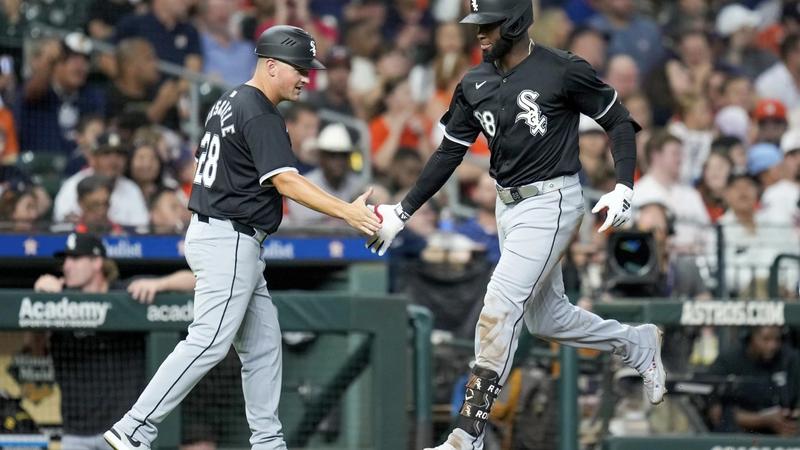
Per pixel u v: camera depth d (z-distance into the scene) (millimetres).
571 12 48656
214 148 21031
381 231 21078
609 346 21797
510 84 19891
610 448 25484
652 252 27328
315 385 26312
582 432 27609
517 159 20078
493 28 19688
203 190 21109
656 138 38438
